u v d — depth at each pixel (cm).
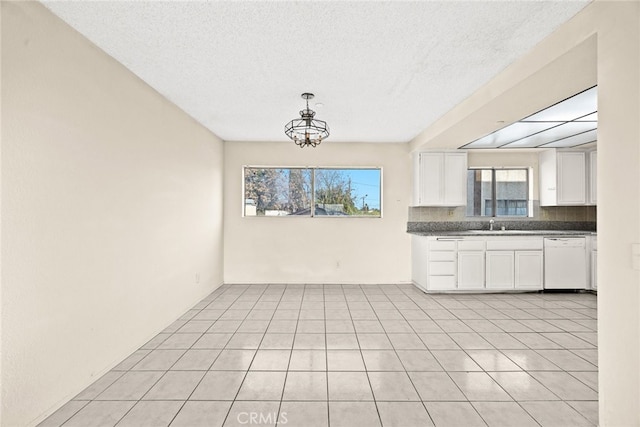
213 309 454
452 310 452
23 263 201
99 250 269
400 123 485
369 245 615
